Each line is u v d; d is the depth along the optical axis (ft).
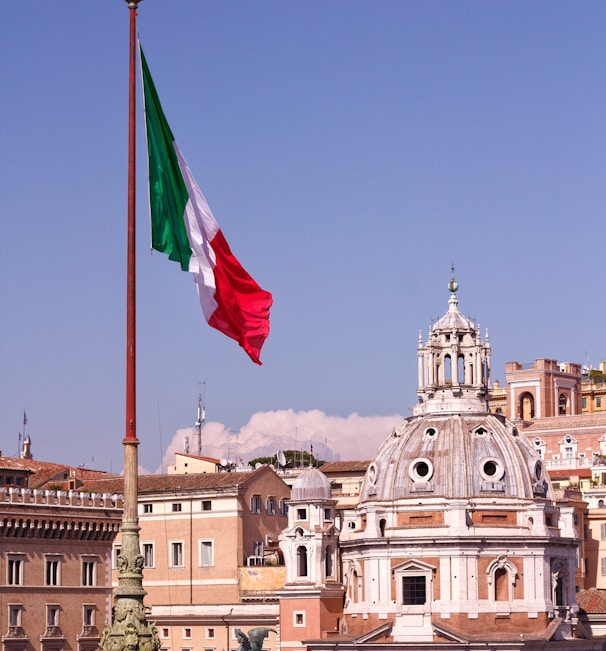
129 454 166.20
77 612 515.91
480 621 523.70
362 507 549.13
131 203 169.07
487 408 565.53
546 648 519.60
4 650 488.44
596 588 640.99
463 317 564.71
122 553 164.45
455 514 527.81
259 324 185.16
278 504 611.88
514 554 529.86
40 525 504.02
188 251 179.22
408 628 527.40
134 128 170.09
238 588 579.48
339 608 561.43
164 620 583.17
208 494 590.14
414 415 564.30
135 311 168.76
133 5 171.42
